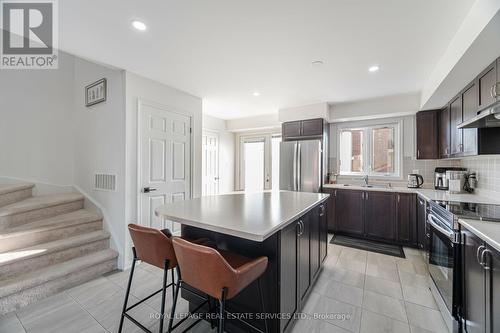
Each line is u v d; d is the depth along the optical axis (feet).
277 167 17.74
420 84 10.15
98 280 7.95
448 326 5.68
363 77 9.42
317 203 7.17
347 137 14.64
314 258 7.53
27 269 7.18
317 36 6.49
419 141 11.63
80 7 5.33
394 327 5.71
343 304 6.63
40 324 5.82
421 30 6.11
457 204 6.79
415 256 10.09
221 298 3.71
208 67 8.61
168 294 7.13
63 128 11.25
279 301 4.86
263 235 3.91
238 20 5.79
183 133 11.40
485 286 4.20
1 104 9.71
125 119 8.84
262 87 10.67
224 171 18.29
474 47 5.37
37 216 8.80
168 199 10.59
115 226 9.15
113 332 5.55
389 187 12.47
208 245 5.57
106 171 9.53
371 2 5.11
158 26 6.06
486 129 7.11
